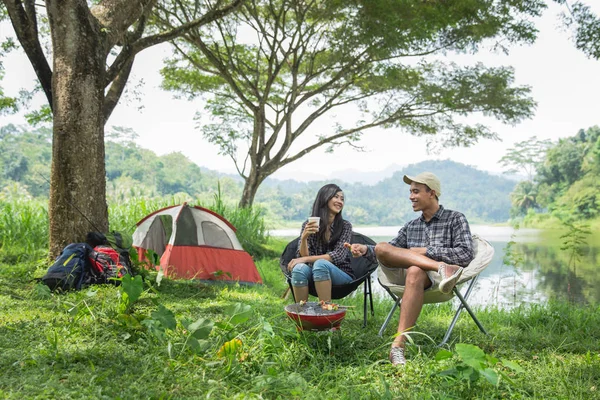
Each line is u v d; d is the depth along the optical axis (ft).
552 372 9.45
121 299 12.39
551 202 261.85
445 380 8.52
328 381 8.59
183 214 23.41
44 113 36.73
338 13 44.93
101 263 17.51
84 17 20.70
